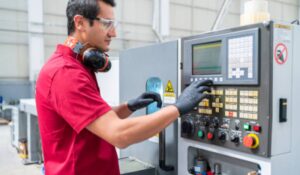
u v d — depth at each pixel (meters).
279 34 0.84
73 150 0.85
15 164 3.30
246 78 0.87
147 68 1.31
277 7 8.10
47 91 0.82
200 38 1.03
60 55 0.87
